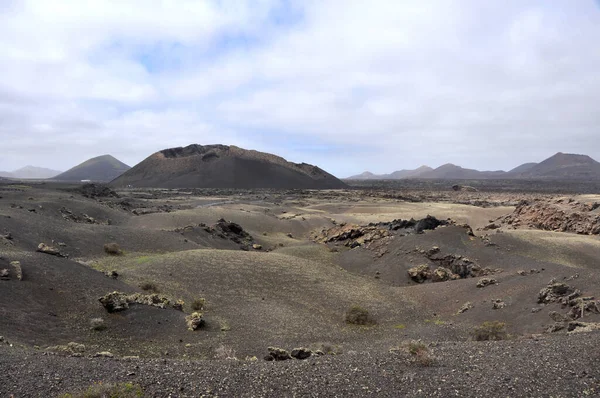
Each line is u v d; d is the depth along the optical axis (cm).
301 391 1416
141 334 2850
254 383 1479
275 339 3052
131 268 4688
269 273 4912
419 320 3947
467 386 1426
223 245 7750
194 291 4169
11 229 5188
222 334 3059
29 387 1352
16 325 2416
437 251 6306
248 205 15862
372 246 7438
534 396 1320
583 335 2073
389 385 1465
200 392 1387
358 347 2906
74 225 6391
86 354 2130
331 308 4125
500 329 2919
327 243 9094
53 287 3127
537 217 10075
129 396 1300
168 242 6594
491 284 4566
